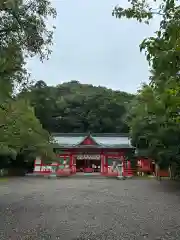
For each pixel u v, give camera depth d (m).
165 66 4.09
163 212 12.32
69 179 32.53
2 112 9.52
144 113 24.19
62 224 10.06
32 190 21.11
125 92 63.22
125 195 18.20
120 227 9.59
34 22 8.84
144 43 4.27
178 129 21.72
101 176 37.19
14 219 10.91
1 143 11.77
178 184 25.81
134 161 39.81
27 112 11.24
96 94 57.44
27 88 10.03
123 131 54.66
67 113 55.09
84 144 40.12
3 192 19.89
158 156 25.67
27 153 27.67
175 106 5.45
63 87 64.94
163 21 4.32
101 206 13.96
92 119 54.44
